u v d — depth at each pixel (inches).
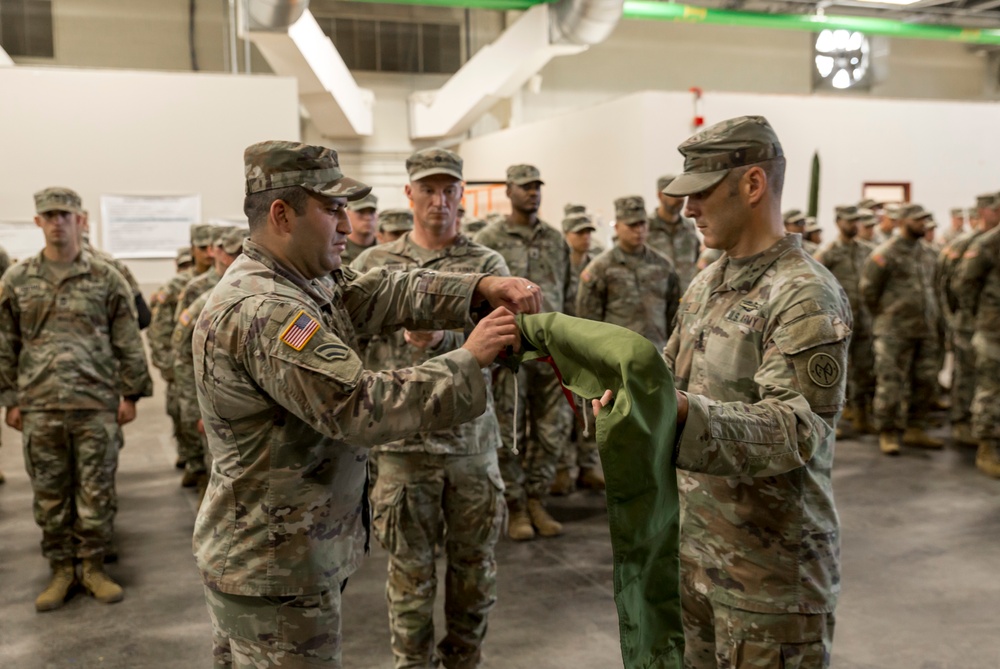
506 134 499.2
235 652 68.2
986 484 200.4
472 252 116.2
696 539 72.0
